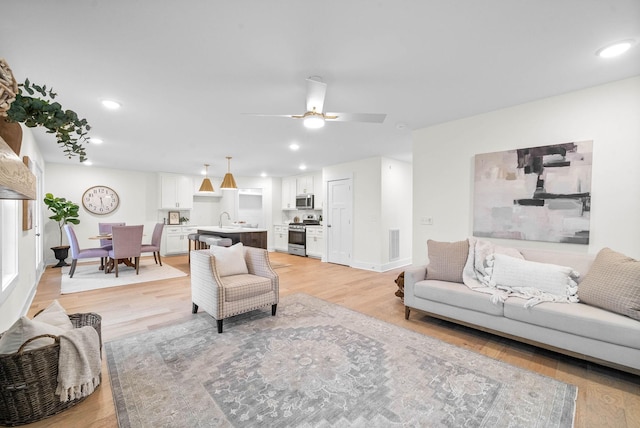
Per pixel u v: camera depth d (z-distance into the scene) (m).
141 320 2.95
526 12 1.59
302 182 7.92
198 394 1.75
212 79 2.36
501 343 2.46
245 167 6.86
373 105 2.98
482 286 2.62
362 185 5.81
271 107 2.96
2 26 1.65
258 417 1.56
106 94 2.63
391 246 5.73
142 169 7.02
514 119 3.00
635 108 2.38
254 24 1.69
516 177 2.97
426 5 1.54
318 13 1.60
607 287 2.00
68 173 6.28
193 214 8.23
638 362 1.77
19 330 1.58
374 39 1.85
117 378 1.92
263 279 2.99
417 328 2.77
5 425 1.48
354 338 2.52
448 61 2.12
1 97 1.00
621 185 2.44
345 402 1.68
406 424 1.51
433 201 3.64
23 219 3.16
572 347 2.01
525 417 1.56
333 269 5.71
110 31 1.73
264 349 2.32
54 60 2.05
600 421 1.53
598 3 1.52
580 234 2.62
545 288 2.32
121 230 4.80
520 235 2.95
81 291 4.02
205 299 2.84
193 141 4.33
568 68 2.23
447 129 3.51
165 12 1.57
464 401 1.69
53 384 1.58
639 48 1.95
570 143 2.66
